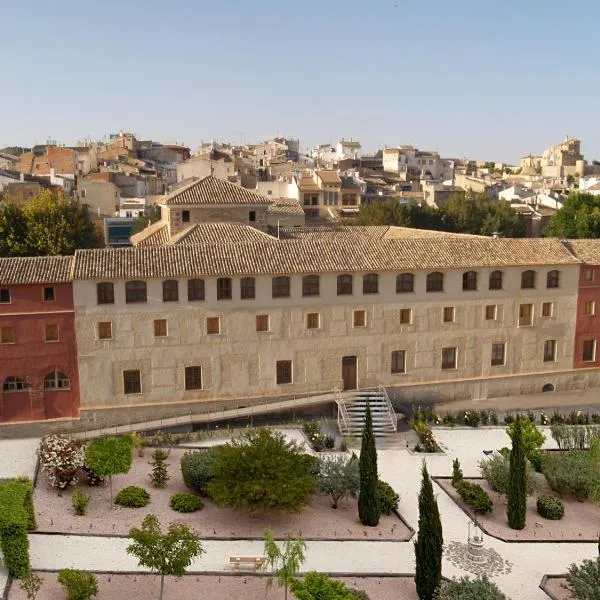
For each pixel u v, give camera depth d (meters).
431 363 60.53
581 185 186.75
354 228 83.69
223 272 54.44
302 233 78.06
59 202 95.62
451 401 61.31
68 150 163.62
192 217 71.88
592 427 51.09
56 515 39.66
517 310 62.09
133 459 48.25
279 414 56.47
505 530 39.91
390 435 53.72
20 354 52.50
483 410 59.12
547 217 132.62
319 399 56.38
